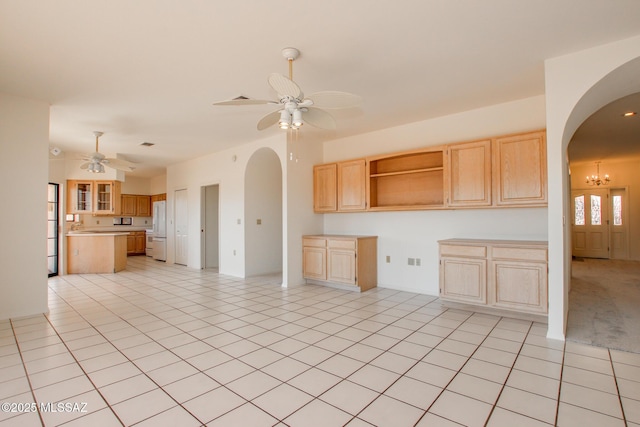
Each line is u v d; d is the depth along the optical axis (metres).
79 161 7.02
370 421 1.81
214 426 1.77
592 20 2.37
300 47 2.73
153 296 4.80
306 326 3.40
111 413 1.89
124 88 3.55
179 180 8.09
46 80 3.34
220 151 6.76
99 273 6.92
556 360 2.55
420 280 4.82
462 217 4.42
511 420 1.81
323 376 2.33
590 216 8.88
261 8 2.21
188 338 3.09
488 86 3.54
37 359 2.63
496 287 3.60
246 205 6.29
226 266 6.71
